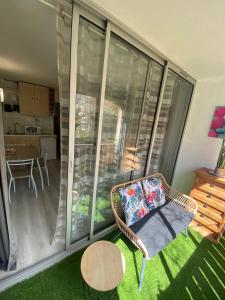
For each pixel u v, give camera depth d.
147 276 1.54
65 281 1.39
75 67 1.23
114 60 1.54
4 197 1.21
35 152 2.93
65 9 1.12
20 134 4.38
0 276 1.34
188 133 2.90
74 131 1.36
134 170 2.26
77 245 1.74
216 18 1.25
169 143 2.75
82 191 1.65
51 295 1.28
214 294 1.46
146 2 1.15
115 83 1.63
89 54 1.34
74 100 1.29
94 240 1.88
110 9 1.25
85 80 1.37
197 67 2.24
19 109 4.39
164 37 1.60
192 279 1.57
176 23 1.37
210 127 2.62
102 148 1.70
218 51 1.75
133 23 1.41
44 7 1.33
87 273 1.22
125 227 1.50
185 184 2.99
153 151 2.44
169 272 1.61
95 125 1.55
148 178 2.19
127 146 2.03
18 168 3.07
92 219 1.79
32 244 1.70
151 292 1.40
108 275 1.22
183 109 2.77
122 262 1.31
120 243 1.88
